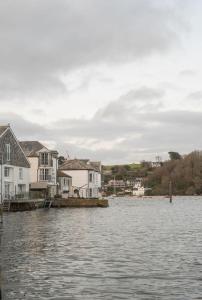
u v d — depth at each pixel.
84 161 135.00
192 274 22.81
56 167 106.81
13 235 38.91
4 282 21.17
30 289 20.03
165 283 21.06
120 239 36.84
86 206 92.56
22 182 89.44
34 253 29.00
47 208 87.00
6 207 72.25
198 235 40.25
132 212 79.00
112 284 20.89
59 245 32.84
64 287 20.38
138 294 19.31
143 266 24.80
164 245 33.09
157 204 120.44
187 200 156.25
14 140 86.69
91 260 26.56
